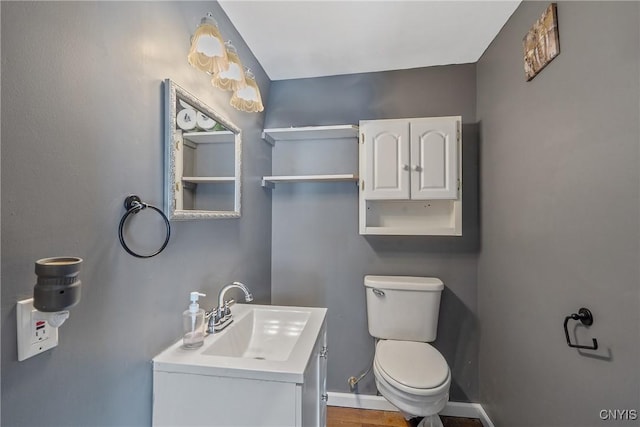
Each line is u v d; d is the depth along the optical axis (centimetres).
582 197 95
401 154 181
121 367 79
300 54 179
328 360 205
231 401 86
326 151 208
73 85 65
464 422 186
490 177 170
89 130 69
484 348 180
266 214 203
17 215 55
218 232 135
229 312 124
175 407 89
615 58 81
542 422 119
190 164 109
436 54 181
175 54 101
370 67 196
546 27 113
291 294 211
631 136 76
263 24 150
